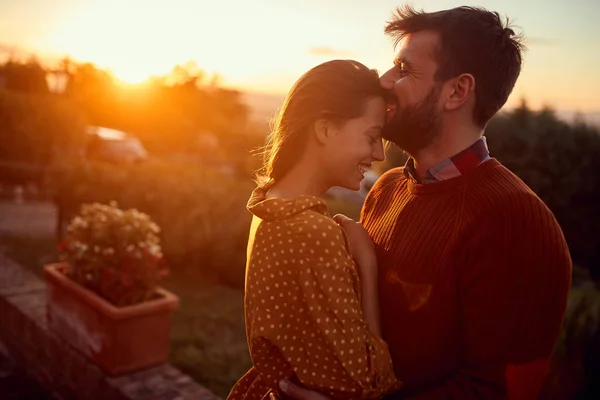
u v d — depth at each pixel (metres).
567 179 10.18
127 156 19.11
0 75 22.58
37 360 4.52
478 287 1.33
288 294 1.33
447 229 1.41
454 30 1.43
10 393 4.34
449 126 1.47
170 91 33.47
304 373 1.35
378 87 1.43
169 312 3.94
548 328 1.31
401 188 1.68
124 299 3.79
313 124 1.41
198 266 7.12
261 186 1.54
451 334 1.41
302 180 1.43
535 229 1.30
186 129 31.70
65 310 4.16
